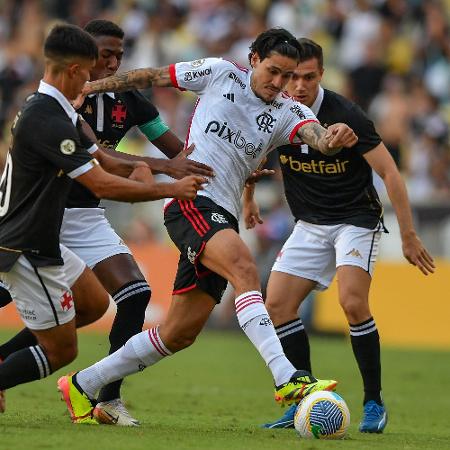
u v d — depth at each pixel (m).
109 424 22.19
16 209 19.58
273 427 23.83
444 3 71.31
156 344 21.69
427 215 53.56
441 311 52.81
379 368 24.27
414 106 64.69
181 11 74.31
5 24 77.06
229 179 22.12
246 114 22.08
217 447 18.56
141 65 71.44
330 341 53.75
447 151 62.62
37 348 20.61
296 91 24.64
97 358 42.34
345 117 24.62
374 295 54.22
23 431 19.64
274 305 24.98
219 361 44.56
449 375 41.50
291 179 25.53
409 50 69.12
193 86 22.44
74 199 24.02
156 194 19.62
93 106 24.19
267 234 56.41
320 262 25.28
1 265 19.70
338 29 70.44
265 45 21.72
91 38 19.45
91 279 22.23
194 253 21.31
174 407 28.69
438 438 23.25
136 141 64.88
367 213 25.00
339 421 20.55
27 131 19.03
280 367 20.56
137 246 56.56
